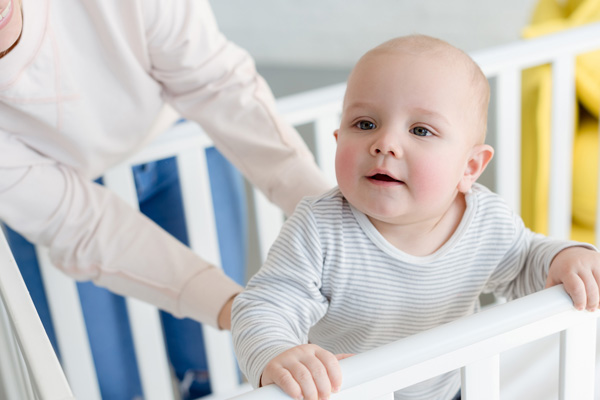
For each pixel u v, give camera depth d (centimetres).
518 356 105
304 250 78
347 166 74
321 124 139
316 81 307
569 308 72
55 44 91
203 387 166
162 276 100
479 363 68
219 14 319
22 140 99
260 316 74
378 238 78
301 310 77
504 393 106
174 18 98
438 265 80
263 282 78
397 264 79
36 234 100
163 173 142
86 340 137
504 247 83
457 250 81
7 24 82
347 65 315
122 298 148
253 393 62
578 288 72
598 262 75
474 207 81
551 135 154
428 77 73
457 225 81
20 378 87
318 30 312
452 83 74
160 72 104
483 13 278
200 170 134
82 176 107
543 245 83
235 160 108
